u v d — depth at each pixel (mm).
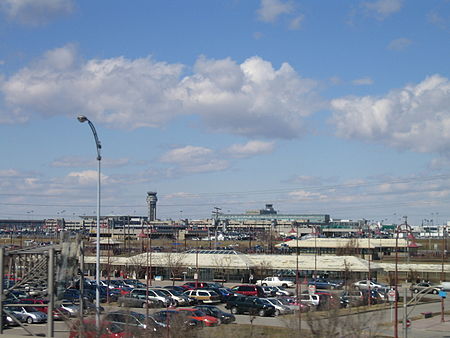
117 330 35062
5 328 48219
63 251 31750
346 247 143000
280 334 45906
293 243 149625
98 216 36344
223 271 103938
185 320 39406
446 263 123125
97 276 34156
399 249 157875
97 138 37125
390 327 54812
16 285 32312
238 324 52062
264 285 96750
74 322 32781
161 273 107188
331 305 38312
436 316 65062
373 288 82438
